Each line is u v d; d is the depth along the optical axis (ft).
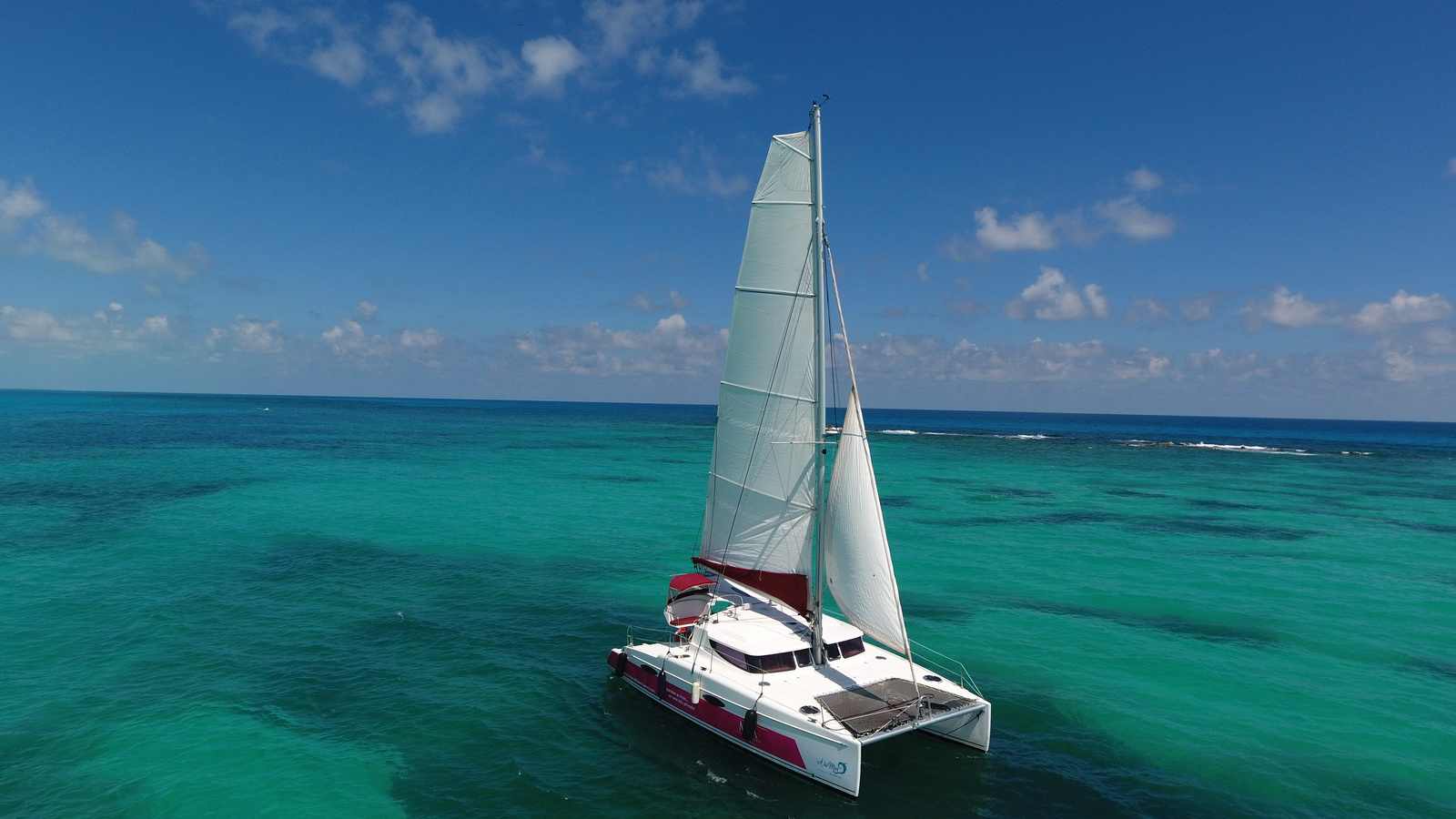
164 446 310.65
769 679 65.16
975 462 336.70
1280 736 69.56
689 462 313.94
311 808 54.34
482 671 80.59
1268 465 346.54
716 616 74.74
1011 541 158.61
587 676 80.02
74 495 179.93
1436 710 75.92
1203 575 130.21
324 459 283.79
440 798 56.34
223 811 53.47
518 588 112.78
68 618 92.89
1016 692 78.69
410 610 100.42
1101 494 234.58
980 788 59.21
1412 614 108.47
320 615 97.04
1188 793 59.67
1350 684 82.17
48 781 56.59
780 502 67.72
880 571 62.23
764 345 66.64
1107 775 61.93
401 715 69.51
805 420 65.26
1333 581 126.82
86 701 70.28
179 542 135.03
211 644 85.61
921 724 58.75
